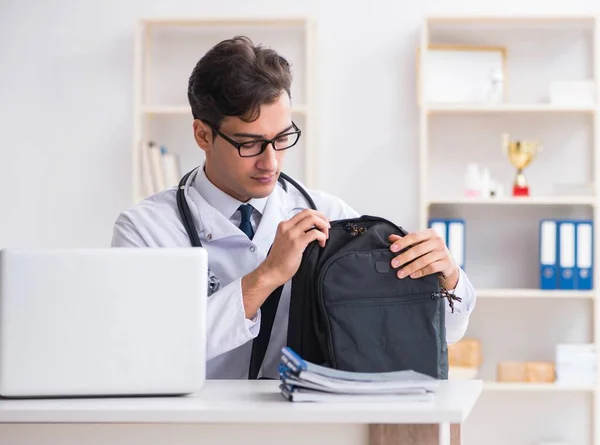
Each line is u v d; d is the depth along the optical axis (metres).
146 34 4.12
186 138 4.16
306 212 1.81
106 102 4.18
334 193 4.11
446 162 4.12
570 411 4.02
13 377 1.47
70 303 1.49
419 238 1.73
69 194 4.18
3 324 1.48
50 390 1.48
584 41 4.10
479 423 4.07
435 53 4.04
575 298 4.07
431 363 1.67
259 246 2.04
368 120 4.10
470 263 4.13
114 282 1.50
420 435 1.34
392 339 1.68
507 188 4.11
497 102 3.98
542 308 4.09
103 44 4.18
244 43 1.90
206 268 1.53
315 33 4.10
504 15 3.95
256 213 2.09
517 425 4.05
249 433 1.39
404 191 4.09
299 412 1.32
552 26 4.10
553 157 4.10
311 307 1.74
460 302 1.91
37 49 4.19
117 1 4.18
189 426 1.39
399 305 1.70
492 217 4.12
